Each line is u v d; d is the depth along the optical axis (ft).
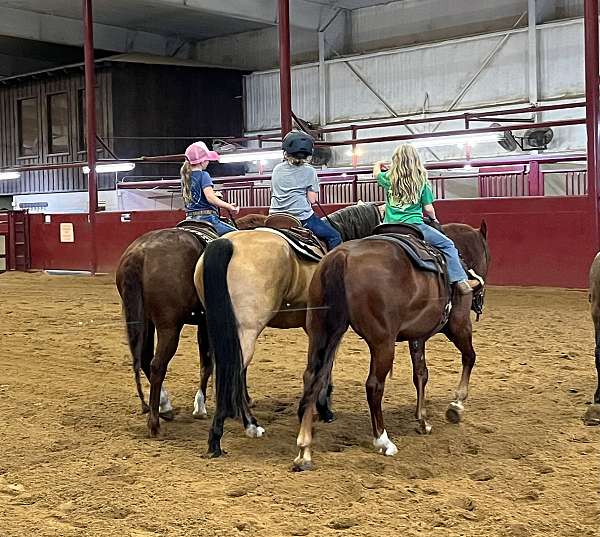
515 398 23.85
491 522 14.30
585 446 19.03
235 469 17.57
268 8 92.58
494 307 43.34
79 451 19.26
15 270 78.18
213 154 22.36
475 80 84.17
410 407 23.00
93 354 32.58
